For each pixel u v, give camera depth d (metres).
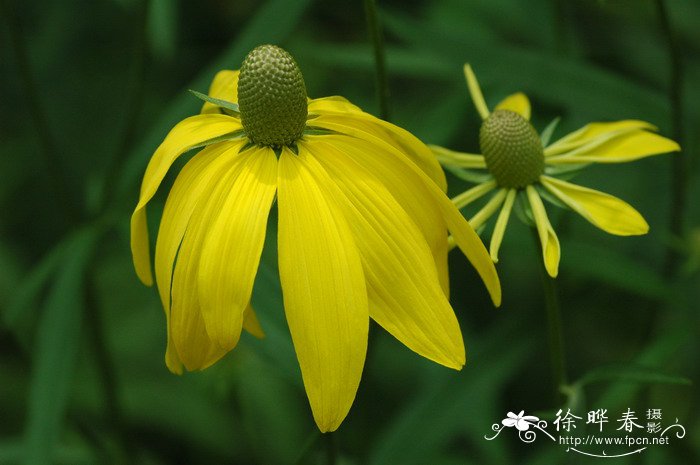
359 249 0.28
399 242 0.28
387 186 0.29
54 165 0.41
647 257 0.46
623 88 0.39
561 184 0.30
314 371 0.27
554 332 0.31
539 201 0.30
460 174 0.31
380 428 0.46
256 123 0.29
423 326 0.28
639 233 0.29
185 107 0.39
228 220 0.28
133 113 0.40
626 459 0.38
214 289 0.27
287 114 0.29
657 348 0.37
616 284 0.38
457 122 0.42
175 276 0.28
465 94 0.42
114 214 0.40
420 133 0.42
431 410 0.38
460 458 0.42
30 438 0.37
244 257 0.27
